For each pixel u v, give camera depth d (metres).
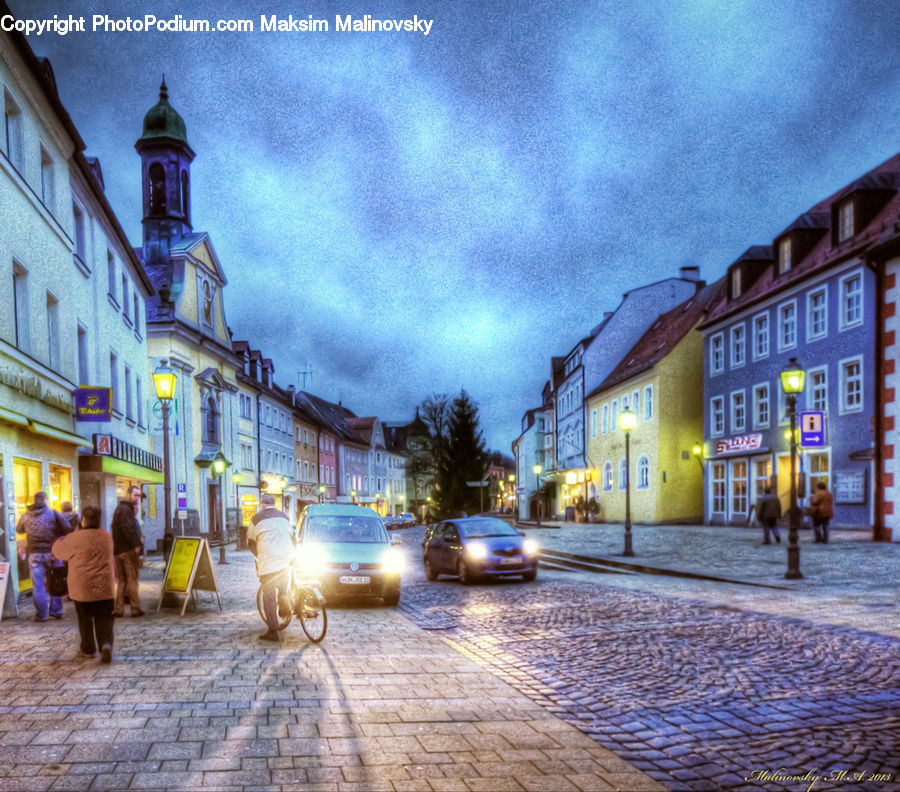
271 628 9.27
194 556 11.77
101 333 21.38
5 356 13.30
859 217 26.72
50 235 16.56
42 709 6.04
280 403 57.12
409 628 10.69
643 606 12.02
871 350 25.30
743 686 6.84
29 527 10.95
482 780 4.60
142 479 23.53
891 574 14.66
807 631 9.24
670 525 39.44
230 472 44.78
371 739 5.34
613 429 49.09
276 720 5.78
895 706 6.11
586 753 5.11
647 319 54.59
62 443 16.52
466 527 18.28
